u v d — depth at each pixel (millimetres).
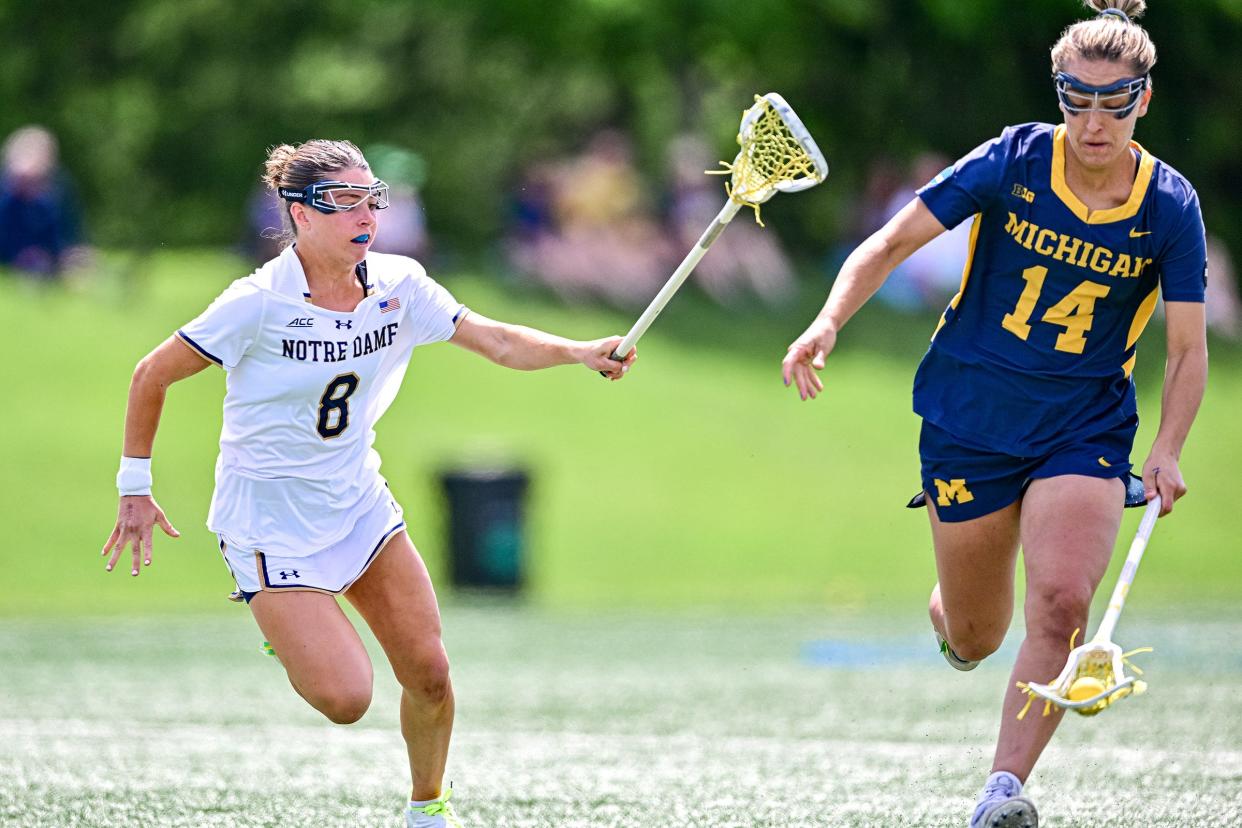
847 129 104500
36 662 35469
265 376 16812
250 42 117188
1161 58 106812
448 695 17344
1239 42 106625
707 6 97125
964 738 25453
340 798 20719
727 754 24016
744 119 17141
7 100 116875
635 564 56812
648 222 85625
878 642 39531
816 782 21734
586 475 63000
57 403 60906
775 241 96250
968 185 17062
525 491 52875
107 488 56281
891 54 103000
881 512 63250
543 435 65500
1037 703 15625
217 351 16688
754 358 77250
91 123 118312
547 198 81938
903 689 31250
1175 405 16641
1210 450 73500
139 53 116375
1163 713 27656
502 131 117562
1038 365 17094
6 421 59125
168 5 115312
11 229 70625
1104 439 17016
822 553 59219
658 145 111125
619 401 69562
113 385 62906
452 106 118250
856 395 73750
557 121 117625
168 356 16719
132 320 69250
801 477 65375
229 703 29344
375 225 16719
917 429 71062
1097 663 15016
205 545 54438
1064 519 16375
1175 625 42812
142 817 19562
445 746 17672
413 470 61156
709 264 83938
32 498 54969
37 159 71188
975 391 17344
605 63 103000
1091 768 22500
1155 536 63500
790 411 71375
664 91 111500
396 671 17266
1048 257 16906
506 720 27625
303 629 16672
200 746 24703
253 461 17016
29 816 19609
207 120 118500
